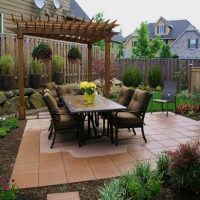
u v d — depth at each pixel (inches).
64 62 390.3
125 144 194.9
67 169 150.1
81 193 123.1
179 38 1080.8
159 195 118.7
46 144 194.2
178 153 124.3
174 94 318.0
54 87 286.7
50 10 494.3
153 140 204.4
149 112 317.7
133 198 108.9
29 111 311.4
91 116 225.0
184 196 119.0
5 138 207.5
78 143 197.0
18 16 420.5
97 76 470.6
